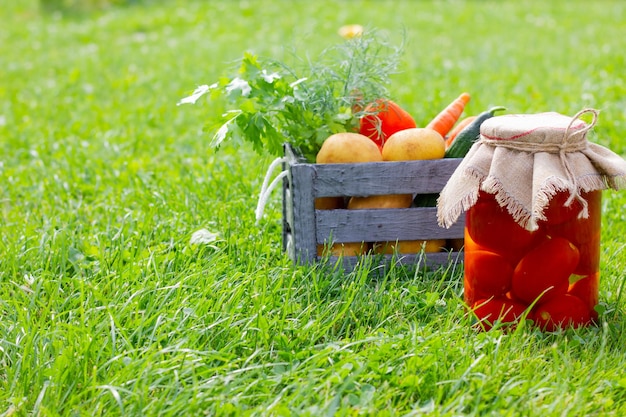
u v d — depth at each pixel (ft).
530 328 8.46
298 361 7.64
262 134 10.04
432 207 9.70
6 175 14.78
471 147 8.86
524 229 8.23
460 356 7.66
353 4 42.42
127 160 15.47
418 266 9.44
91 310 8.36
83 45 34.76
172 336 8.02
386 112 10.28
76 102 22.49
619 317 8.79
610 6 41.96
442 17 38.93
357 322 8.41
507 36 33.68
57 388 7.14
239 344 7.89
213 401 6.98
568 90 21.43
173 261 9.78
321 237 9.57
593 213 8.32
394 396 7.09
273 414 6.82
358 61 10.19
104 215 12.30
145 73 27.04
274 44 31.60
